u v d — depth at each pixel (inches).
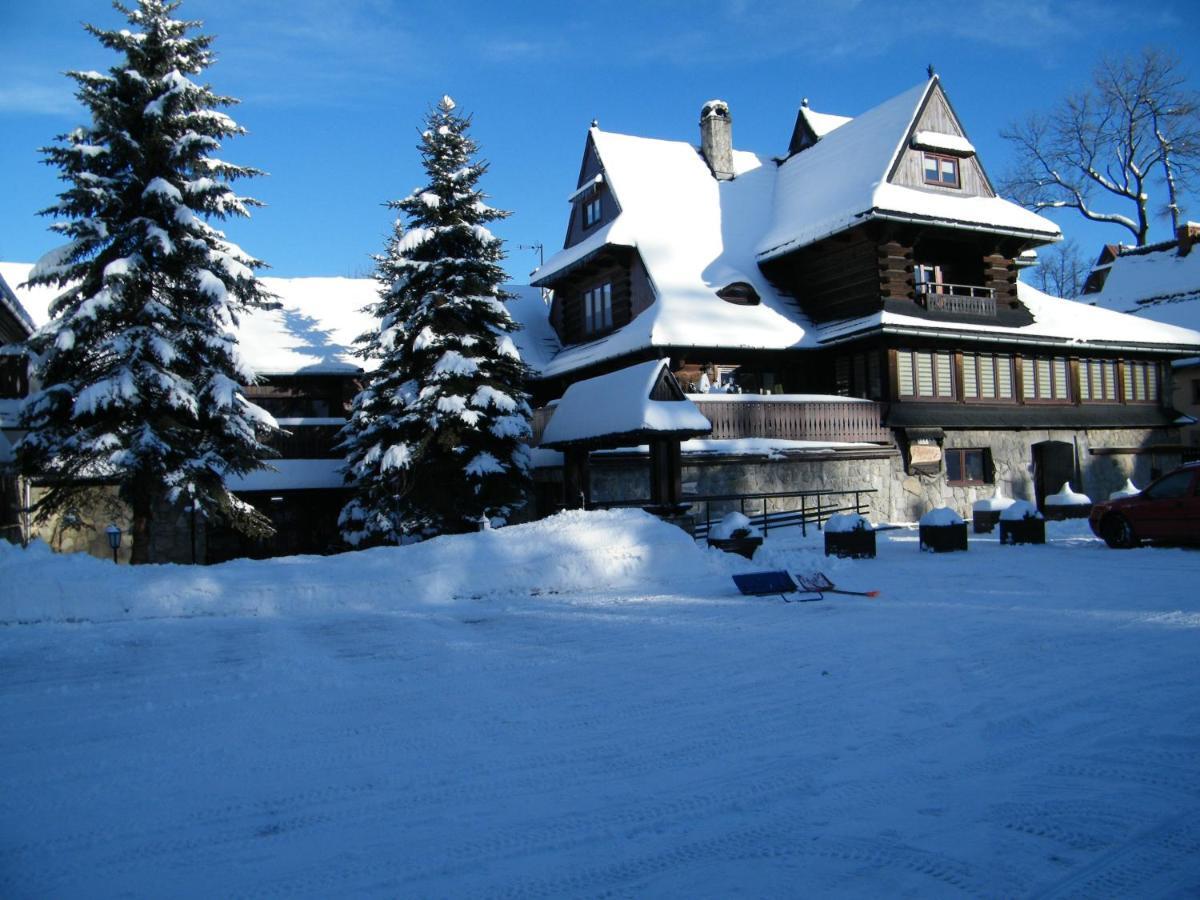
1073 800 208.1
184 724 282.4
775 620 445.7
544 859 182.9
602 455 975.0
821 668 339.9
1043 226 1209.4
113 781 232.2
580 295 1325.0
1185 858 178.2
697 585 578.2
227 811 211.2
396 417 901.8
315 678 340.5
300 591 505.4
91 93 709.3
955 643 378.6
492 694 313.3
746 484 1034.1
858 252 1162.6
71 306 719.7
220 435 766.5
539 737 263.3
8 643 414.3
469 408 882.8
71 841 195.3
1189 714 272.5
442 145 935.7
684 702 297.6
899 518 1128.8
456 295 913.5
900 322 1096.2
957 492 1184.2
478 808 210.4
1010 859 178.5
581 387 838.5
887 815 201.6
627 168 1301.7
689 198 1312.7
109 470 692.7
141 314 708.7
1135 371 1378.0
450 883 172.9
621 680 329.7
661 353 1070.4
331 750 254.7
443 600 534.0
